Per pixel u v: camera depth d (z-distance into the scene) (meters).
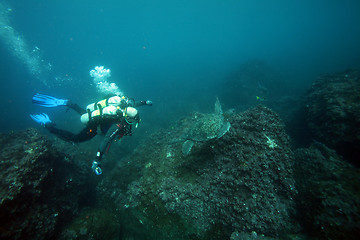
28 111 22.38
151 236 3.92
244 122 4.46
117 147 9.16
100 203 5.38
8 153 3.96
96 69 13.53
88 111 3.87
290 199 3.79
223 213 3.64
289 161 4.09
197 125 4.37
